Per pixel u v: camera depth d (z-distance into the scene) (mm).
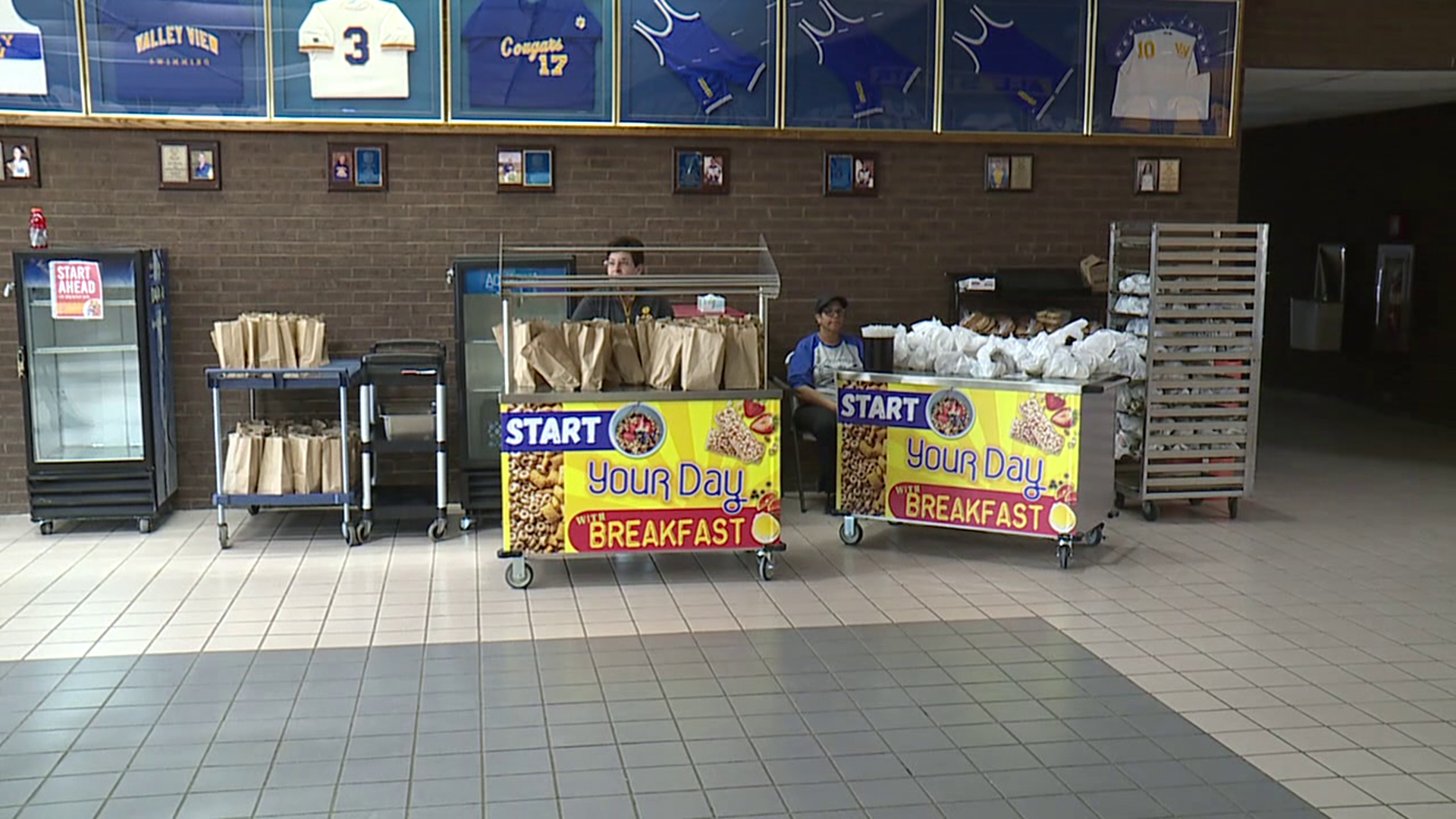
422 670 4566
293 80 7035
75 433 6832
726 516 5746
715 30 7359
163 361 6906
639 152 7395
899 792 3590
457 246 7285
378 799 3523
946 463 6211
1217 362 7094
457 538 6633
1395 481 8383
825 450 6977
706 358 5660
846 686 4445
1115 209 7930
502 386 6879
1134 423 7109
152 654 4723
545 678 4504
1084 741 3969
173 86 6957
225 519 6391
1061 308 7996
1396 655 4812
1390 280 11547
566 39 7223
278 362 6508
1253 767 3773
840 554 6301
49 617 5180
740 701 4281
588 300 6762
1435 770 3762
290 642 4887
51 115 6879
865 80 7551
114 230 7020
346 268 7211
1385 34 8242
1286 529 6945
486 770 3721
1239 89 7941
